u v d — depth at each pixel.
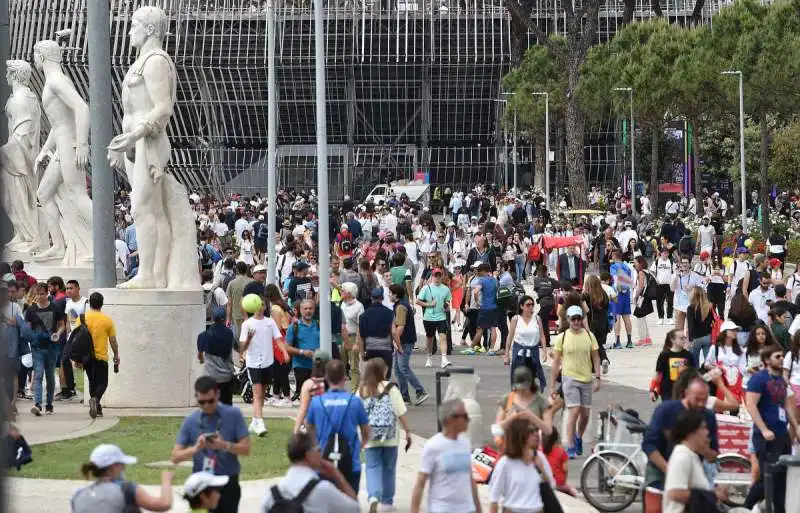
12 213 77.25
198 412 26.30
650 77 139.25
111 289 46.62
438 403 36.44
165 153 48.22
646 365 60.41
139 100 47.78
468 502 26.72
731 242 110.44
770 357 31.98
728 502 32.38
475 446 35.44
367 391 31.30
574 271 72.75
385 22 197.12
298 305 48.47
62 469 35.88
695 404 28.53
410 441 31.39
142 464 36.53
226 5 196.88
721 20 126.88
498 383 54.50
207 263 77.06
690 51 138.62
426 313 58.44
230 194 196.25
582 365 39.06
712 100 133.75
